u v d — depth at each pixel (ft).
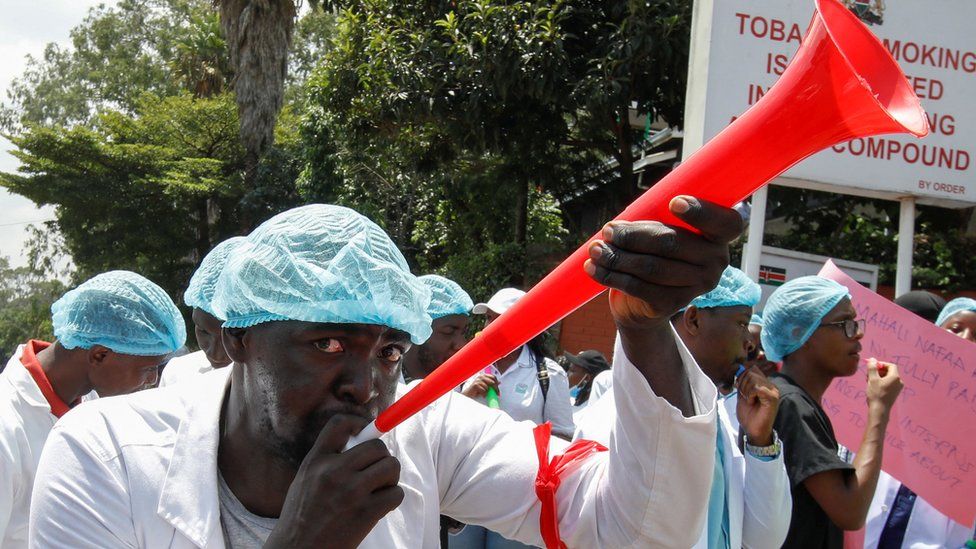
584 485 5.52
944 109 23.24
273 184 76.84
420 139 43.80
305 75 110.73
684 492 4.83
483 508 5.74
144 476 4.86
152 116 86.89
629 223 3.63
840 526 9.25
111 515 4.75
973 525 11.03
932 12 23.29
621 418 4.81
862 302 12.05
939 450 11.28
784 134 3.47
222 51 94.43
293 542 4.13
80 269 91.25
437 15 39.24
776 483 8.73
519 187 43.78
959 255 31.24
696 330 9.65
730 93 21.88
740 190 3.61
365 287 4.37
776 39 22.02
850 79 3.32
